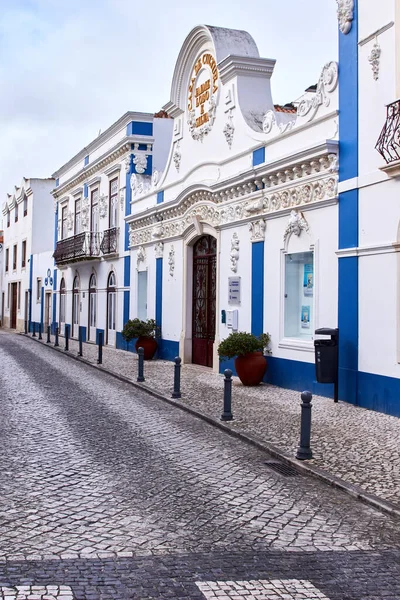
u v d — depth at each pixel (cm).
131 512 587
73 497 628
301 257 1337
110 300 2688
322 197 1224
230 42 1655
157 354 2092
